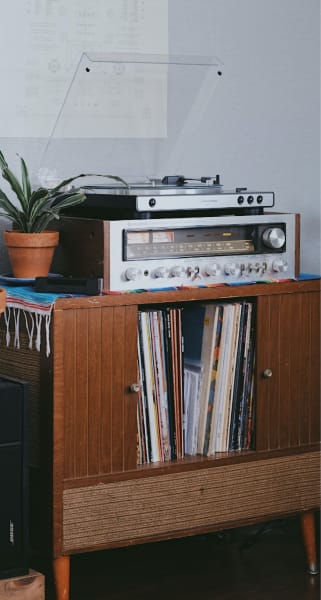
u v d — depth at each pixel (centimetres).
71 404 246
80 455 249
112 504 254
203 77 286
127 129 291
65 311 243
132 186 272
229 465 271
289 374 279
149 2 304
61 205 258
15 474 236
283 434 279
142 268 254
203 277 264
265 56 324
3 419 232
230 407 273
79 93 278
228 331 271
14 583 237
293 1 328
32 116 291
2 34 285
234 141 322
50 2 290
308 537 285
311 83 333
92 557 291
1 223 288
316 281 280
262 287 271
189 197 258
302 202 336
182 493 264
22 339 253
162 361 265
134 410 256
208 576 280
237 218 266
